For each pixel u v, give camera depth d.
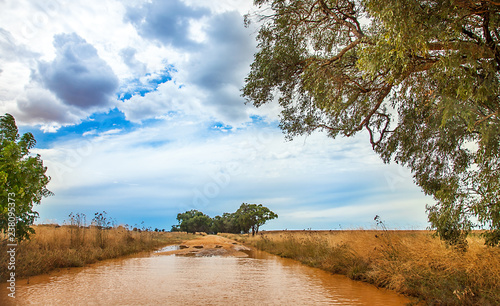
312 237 16.81
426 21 6.07
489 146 6.36
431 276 6.95
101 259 13.66
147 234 24.95
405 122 9.84
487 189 6.46
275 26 10.34
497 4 5.62
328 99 9.04
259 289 7.33
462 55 5.88
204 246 23.88
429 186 9.45
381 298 6.53
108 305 5.37
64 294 6.24
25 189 7.82
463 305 5.52
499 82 6.15
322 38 10.55
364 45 7.62
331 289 7.56
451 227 7.64
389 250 9.18
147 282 7.93
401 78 7.05
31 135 9.10
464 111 6.04
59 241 12.34
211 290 7.02
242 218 55.09
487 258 6.45
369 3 6.24
